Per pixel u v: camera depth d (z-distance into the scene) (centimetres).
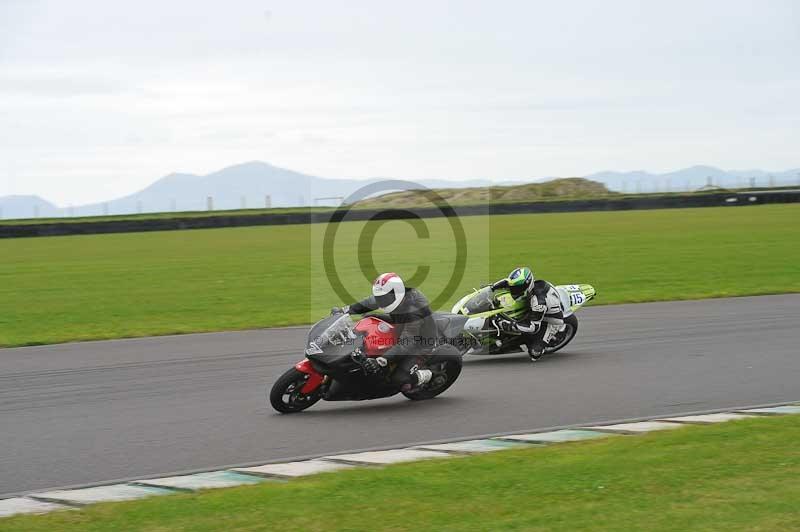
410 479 990
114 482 1051
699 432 1194
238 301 2992
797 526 804
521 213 8469
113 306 2909
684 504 876
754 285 3153
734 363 1795
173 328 2419
